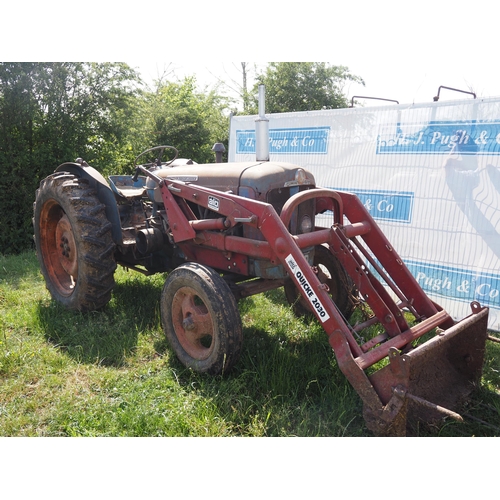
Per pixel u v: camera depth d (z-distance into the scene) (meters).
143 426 2.72
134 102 9.59
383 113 4.90
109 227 4.13
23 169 7.77
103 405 2.92
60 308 4.39
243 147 6.29
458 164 4.45
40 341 3.79
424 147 4.66
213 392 3.03
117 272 5.58
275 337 3.90
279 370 3.17
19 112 7.69
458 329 2.86
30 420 2.80
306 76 16.38
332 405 2.93
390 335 3.07
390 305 3.23
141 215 4.97
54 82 8.14
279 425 2.75
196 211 3.88
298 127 5.63
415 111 4.68
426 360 2.83
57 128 8.20
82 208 4.07
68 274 4.75
